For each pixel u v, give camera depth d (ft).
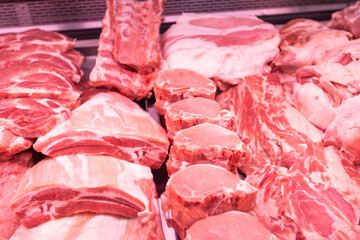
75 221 1.30
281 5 2.47
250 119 1.75
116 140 1.44
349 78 1.59
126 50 1.86
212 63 1.90
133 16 2.00
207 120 1.42
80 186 1.24
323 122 1.63
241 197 1.10
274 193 1.35
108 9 2.01
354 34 2.03
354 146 1.44
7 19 2.26
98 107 1.60
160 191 1.59
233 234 1.02
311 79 1.73
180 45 1.97
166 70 1.76
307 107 1.69
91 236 1.23
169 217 1.18
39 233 1.25
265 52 1.97
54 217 1.31
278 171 1.44
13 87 1.66
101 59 1.87
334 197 1.30
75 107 1.69
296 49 1.94
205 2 2.40
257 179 1.49
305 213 1.26
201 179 1.15
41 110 1.56
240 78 1.93
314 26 2.17
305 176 1.38
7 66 1.82
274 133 1.61
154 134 1.49
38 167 1.39
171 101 1.61
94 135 1.42
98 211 1.33
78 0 2.25
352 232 1.18
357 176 1.40
